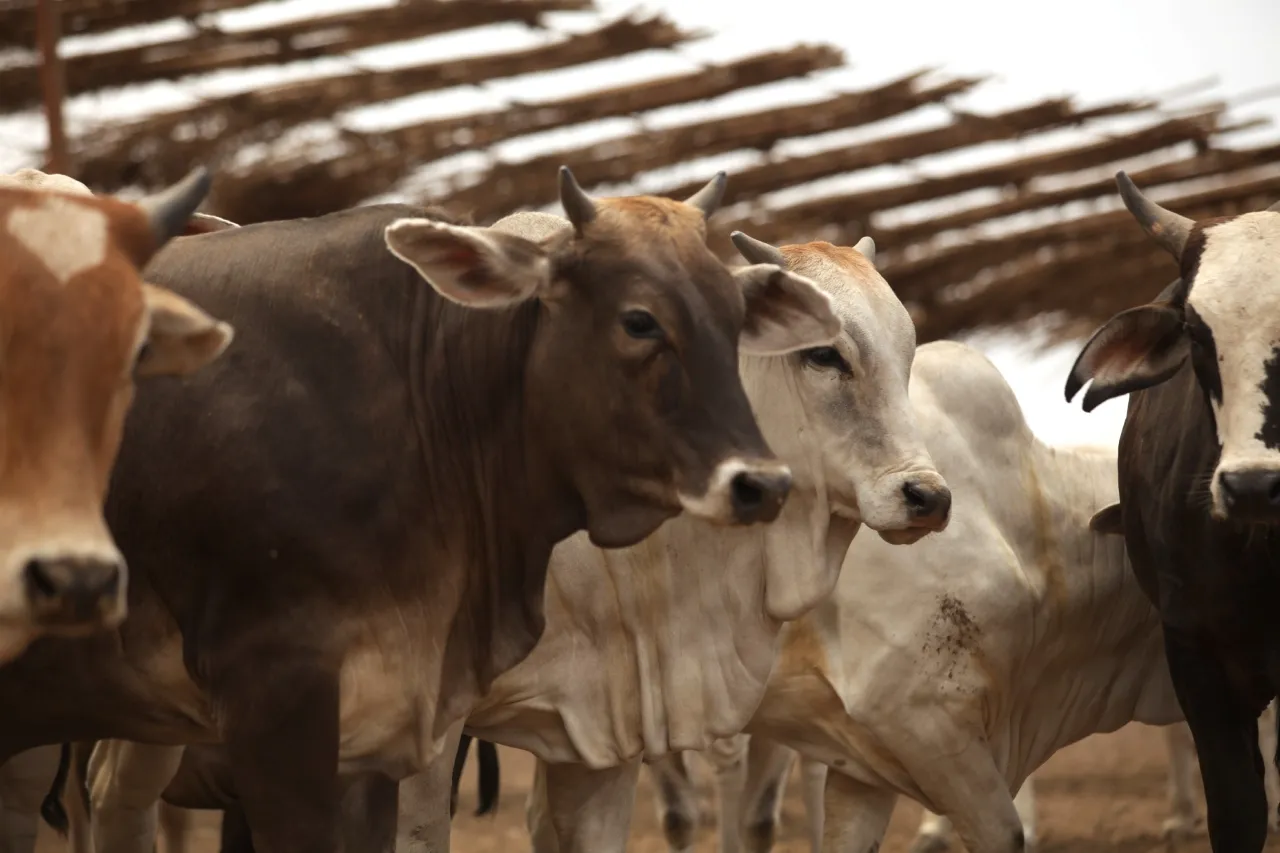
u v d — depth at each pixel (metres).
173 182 17.98
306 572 6.51
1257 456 8.08
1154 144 18.77
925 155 18.86
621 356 6.62
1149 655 10.53
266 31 17.34
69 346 5.46
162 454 6.50
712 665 8.55
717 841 14.54
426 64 17.75
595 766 8.47
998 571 9.56
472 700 7.18
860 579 9.33
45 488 5.37
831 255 8.52
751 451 6.47
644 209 6.86
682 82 18.14
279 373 6.66
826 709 9.48
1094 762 19.73
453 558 6.96
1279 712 10.80
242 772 6.45
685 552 8.47
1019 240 19.48
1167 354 8.94
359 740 6.79
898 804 16.38
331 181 18.30
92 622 5.33
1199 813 14.12
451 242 6.68
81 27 16.92
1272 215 8.81
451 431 7.00
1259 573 8.75
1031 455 10.23
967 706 9.43
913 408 9.76
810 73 18.09
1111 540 10.27
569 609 8.34
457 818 16.22
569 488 6.98
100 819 9.58
